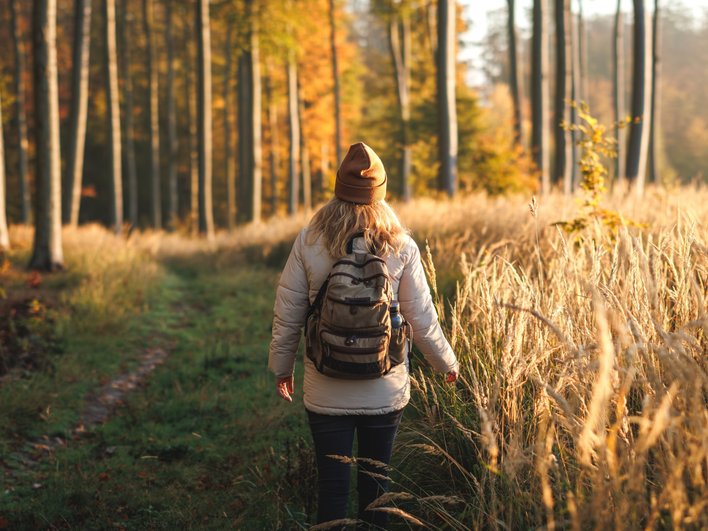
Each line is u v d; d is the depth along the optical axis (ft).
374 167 8.20
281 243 48.62
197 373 20.67
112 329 26.13
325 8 97.76
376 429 8.21
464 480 9.84
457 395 10.46
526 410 9.09
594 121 21.16
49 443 15.76
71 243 45.65
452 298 17.75
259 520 10.83
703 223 14.20
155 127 103.86
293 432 14.40
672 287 10.20
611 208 23.66
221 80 127.95
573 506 5.71
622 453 6.64
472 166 56.85
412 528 9.41
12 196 125.08
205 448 14.55
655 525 6.20
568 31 57.82
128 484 12.98
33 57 38.01
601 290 8.91
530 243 19.17
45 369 20.75
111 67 73.72
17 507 12.17
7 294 30.50
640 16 50.24
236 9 80.18
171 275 46.62
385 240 8.15
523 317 9.50
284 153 133.90
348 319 7.68
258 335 25.86
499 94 168.14
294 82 97.19
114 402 19.02
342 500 8.21
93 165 152.15
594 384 7.37
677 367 6.38
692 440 6.33
